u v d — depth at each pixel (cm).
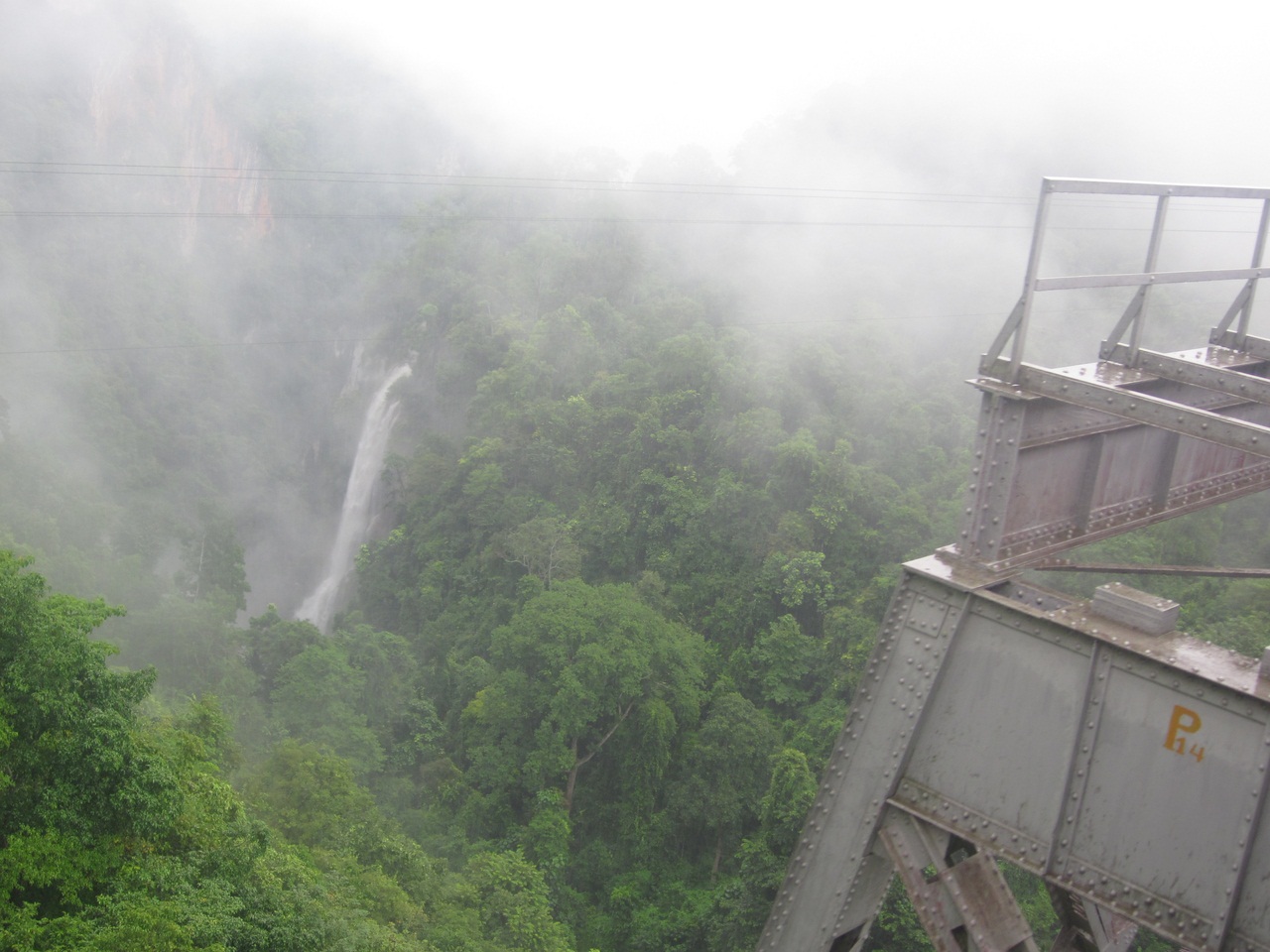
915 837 777
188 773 1941
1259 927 632
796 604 5419
